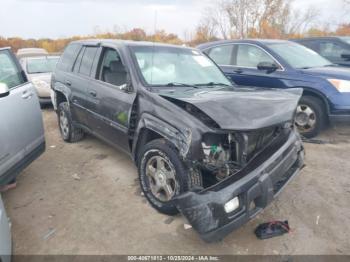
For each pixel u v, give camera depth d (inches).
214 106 105.3
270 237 113.1
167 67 155.6
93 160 183.8
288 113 112.0
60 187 151.3
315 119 211.0
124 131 142.4
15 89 141.4
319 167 171.0
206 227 96.9
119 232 116.8
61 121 219.0
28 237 114.4
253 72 235.5
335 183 152.8
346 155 188.1
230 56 253.9
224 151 109.6
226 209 97.2
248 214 101.2
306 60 233.9
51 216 127.1
